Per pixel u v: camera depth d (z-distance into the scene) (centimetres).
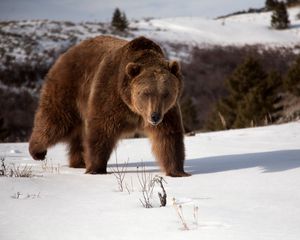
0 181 931
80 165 1409
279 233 561
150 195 809
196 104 7038
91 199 799
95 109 1193
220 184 933
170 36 10088
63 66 1395
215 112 4534
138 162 1439
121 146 1852
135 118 1194
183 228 595
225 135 2069
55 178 1027
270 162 1191
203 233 568
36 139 1422
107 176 1102
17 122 5688
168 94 1106
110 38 1386
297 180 921
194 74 7975
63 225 624
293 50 9725
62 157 1675
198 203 748
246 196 797
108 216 671
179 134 1162
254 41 10238
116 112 1174
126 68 1127
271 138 1859
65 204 757
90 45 1384
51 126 1386
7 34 8594
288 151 1413
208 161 1341
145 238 559
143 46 1212
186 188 901
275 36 10744
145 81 1103
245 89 4525
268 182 922
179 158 1146
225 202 752
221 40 10181
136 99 1116
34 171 1195
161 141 1153
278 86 4297
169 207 721
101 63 1252
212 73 8138
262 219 634
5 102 6078
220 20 12744
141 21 11756
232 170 1113
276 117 3997
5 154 1684
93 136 1193
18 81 6769
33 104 6175
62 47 8200
